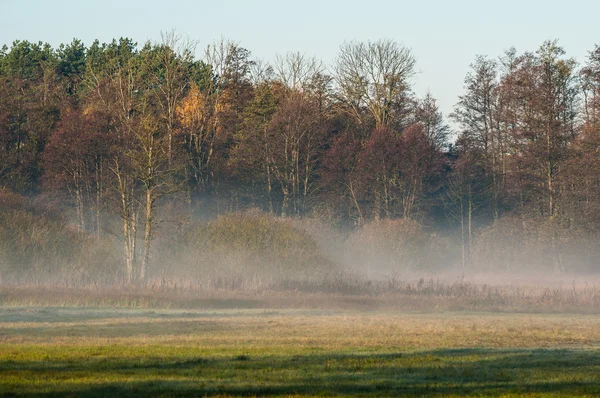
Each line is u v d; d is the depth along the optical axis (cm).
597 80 10700
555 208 11156
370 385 2588
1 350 3291
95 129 12300
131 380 2603
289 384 2578
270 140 13388
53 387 2456
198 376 2705
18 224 8012
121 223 10831
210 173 13438
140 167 8350
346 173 13238
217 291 6800
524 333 4241
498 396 2452
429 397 2412
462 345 3697
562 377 2800
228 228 8394
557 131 11175
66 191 12644
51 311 5472
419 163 13050
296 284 7238
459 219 13438
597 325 4738
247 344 3603
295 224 8775
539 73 11319
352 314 5484
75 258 7906
